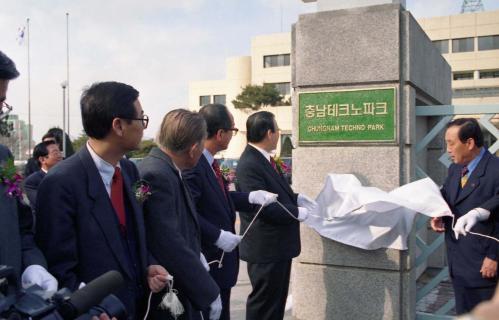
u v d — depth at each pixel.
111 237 2.15
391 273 3.94
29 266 1.94
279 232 3.62
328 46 4.11
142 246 2.29
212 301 2.44
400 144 3.93
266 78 49.56
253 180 3.67
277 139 3.87
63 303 1.54
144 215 2.45
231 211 3.29
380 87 3.95
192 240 2.63
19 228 2.11
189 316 2.56
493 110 4.00
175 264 2.38
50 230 2.07
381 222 3.92
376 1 4.05
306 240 4.24
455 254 3.35
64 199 2.09
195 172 3.10
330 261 4.15
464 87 44.84
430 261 5.99
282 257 3.63
